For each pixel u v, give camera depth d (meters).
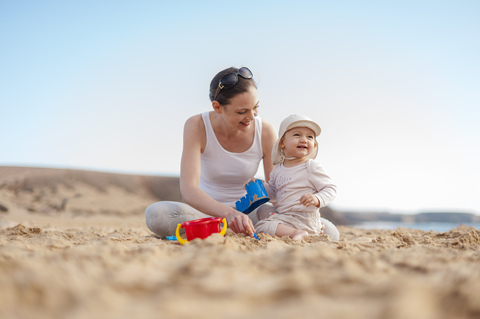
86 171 33.62
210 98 3.49
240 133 3.66
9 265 1.44
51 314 1.00
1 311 1.00
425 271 1.48
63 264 1.44
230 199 3.80
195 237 2.82
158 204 3.52
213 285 1.22
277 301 1.08
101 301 1.04
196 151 3.55
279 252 1.92
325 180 3.38
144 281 1.28
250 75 3.30
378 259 1.76
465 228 5.04
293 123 3.47
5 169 32.97
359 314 0.92
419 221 47.00
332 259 1.65
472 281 1.26
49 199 28.17
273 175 3.66
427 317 0.92
